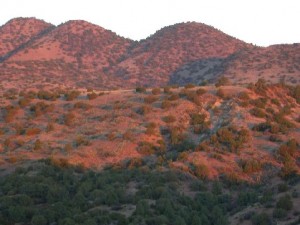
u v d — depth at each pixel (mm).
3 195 51344
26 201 48562
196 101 82625
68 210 46000
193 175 57188
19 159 65875
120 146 68938
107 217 43094
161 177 54844
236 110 77812
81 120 81625
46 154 68312
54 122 82188
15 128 81500
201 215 44406
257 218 42812
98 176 57469
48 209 46094
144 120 78250
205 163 60000
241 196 50438
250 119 74375
